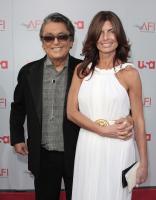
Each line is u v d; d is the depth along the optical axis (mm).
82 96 1465
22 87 1750
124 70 1432
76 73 1506
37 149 1658
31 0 2334
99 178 1467
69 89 1558
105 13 1418
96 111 1447
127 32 2406
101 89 1425
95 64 1488
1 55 2385
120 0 2367
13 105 1845
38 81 1653
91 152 1475
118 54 1467
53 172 1741
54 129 1653
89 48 1466
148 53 2443
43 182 1771
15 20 2352
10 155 2520
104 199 1465
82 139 1521
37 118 1636
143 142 1474
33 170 1694
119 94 1409
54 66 1651
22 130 1893
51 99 1644
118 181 1453
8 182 2553
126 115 1469
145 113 2514
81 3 2354
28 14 2350
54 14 1651
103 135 1439
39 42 2391
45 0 2340
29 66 1723
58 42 1589
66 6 2350
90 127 1440
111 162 1452
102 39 1405
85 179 1499
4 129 2471
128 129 1431
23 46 2387
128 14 2387
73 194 1575
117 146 1454
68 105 1521
